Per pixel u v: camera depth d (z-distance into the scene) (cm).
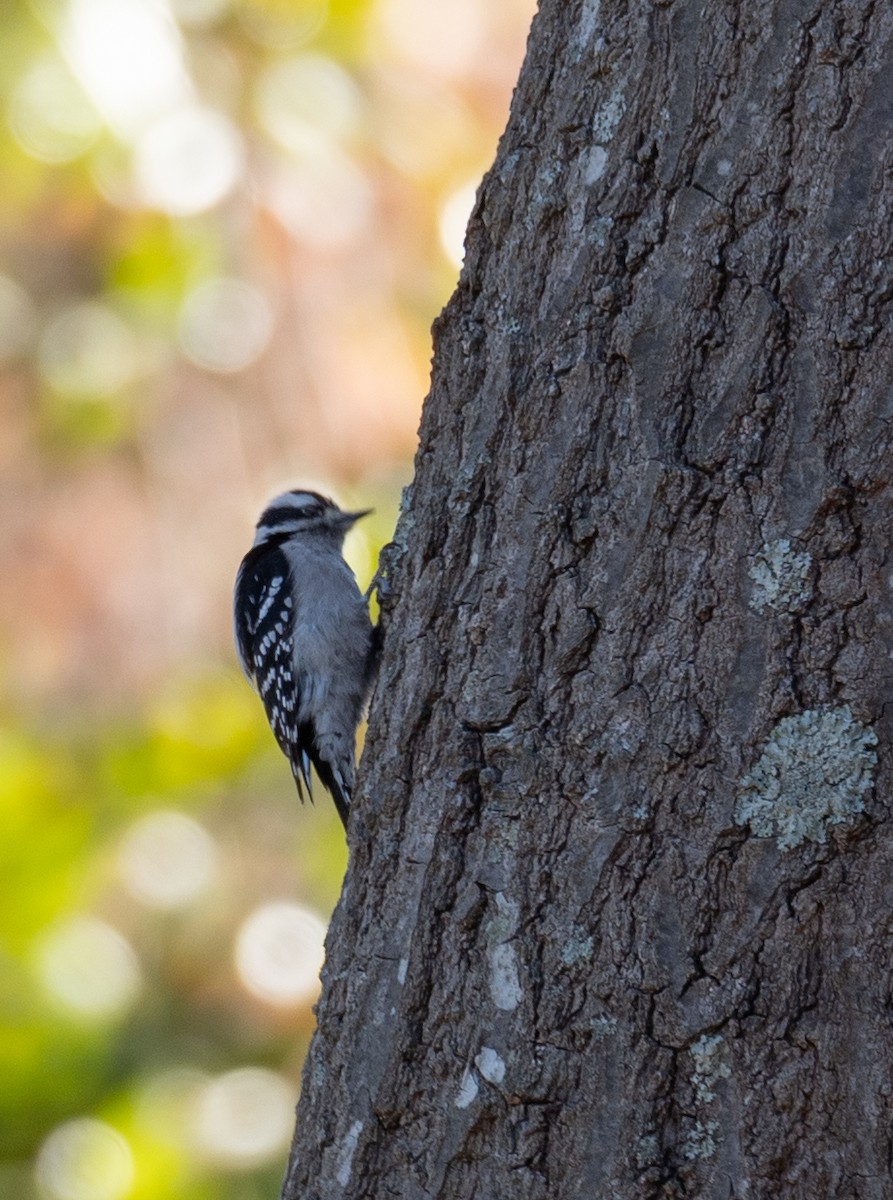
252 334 1462
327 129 1440
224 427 1478
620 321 586
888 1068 529
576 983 565
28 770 1473
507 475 610
